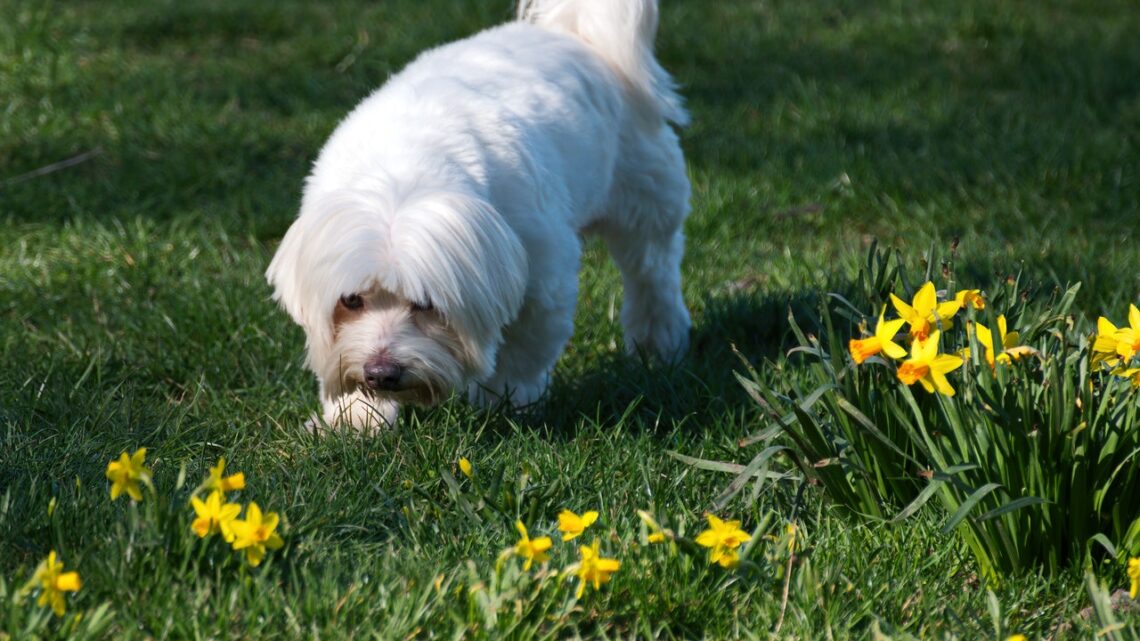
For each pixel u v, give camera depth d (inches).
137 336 175.5
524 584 100.3
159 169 246.4
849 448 122.0
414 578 106.4
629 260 182.5
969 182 250.4
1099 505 113.3
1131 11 399.2
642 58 175.2
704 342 188.1
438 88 151.5
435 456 134.2
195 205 234.2
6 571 106.4
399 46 334.6
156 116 272.1
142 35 341.7
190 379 163.5
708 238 227.9
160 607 98.2
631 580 105.9
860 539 117.9
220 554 103.9
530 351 152.7
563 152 156.8
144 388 161.9
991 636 102.5
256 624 98.3
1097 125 283.3
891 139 277.6
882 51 355.9
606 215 177.5
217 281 195.5
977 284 183.9
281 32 354.6
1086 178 245.3
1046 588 112.0
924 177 248.7
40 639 92.9
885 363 112.4
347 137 147.4
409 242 130.2
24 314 183.5
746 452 136.4
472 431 145.1
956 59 349.4
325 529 117.5
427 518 123.1
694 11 391.5
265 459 136.4
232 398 156.2
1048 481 111.9
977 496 107.3
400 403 146.9
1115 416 111.7
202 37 346.3
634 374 162.4
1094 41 358.6
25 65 300.2
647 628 101.0
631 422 149.8
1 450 131.0
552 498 124.6
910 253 211.6
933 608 107.6
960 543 119.3
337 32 345.7
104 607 93.9
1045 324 122.2
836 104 300.5
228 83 302.8
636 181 177.0
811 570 106.0
